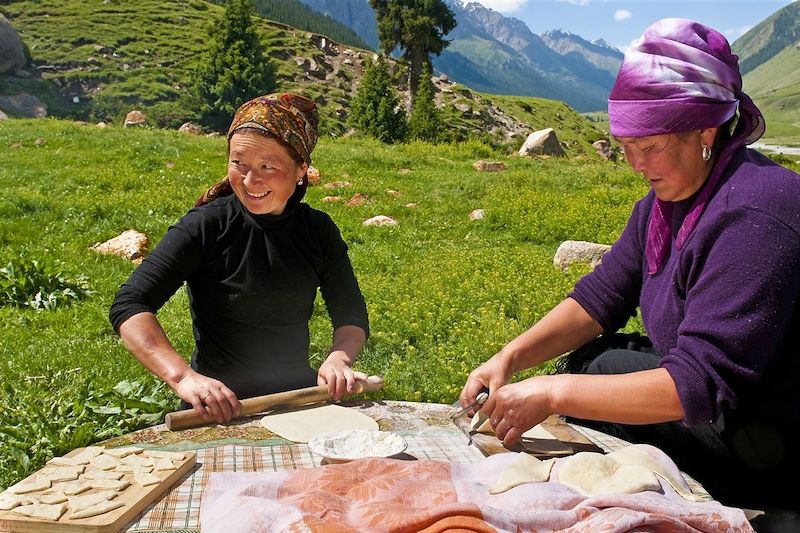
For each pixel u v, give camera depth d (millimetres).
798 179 2137
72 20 63344
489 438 2500
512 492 1904
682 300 2324
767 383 2279
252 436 2525
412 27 59875
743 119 2248
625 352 2986
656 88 2160
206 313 3016
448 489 1929
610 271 2828
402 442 2375
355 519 1722
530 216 12977
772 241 2059
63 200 12664
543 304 7047
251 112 2805
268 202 2857
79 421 3652
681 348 2125
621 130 2238
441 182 17094
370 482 1941
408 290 7840
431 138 46219
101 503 1896
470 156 23969
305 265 3074
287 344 3082
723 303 2080
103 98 53531
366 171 18578
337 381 2848
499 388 2430
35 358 5531
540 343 2797
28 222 10867
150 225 11227
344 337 3168
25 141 19391
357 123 45938
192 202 13492
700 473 2770
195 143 20297
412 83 61344
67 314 6902
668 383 2094
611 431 3021
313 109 2965
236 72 52906
